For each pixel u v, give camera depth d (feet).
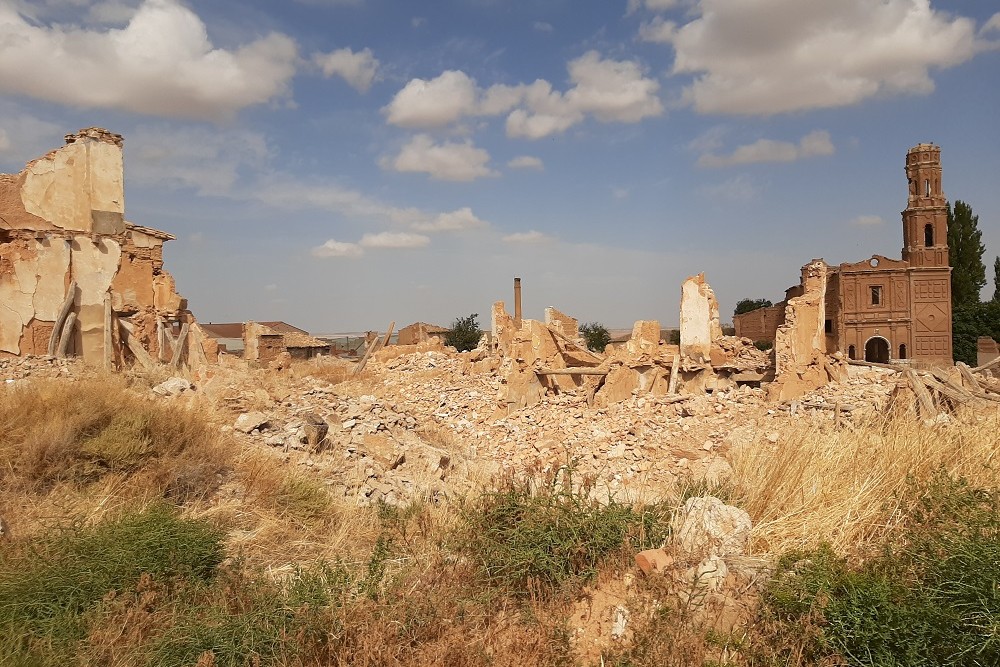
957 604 11.03
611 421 43.50
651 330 62.54
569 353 67.51
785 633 12.05
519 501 18.89
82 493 22.59
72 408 27.17
